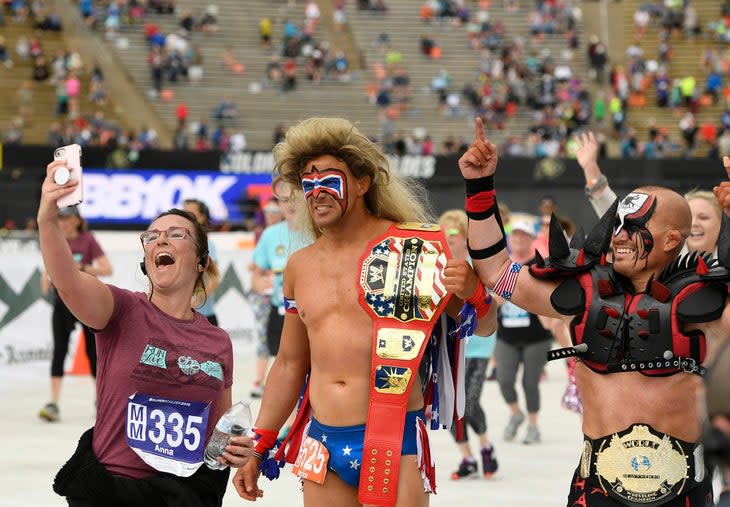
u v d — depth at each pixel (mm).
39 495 11016
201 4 53406
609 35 56312
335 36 53719
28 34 49656
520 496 11250
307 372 6641
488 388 19844
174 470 6145
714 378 2996
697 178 30766
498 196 31453
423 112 49781
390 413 6109
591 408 5738
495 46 53688
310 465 6262
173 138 47125
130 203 33656
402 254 6281
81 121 44562
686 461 5512
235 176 33688
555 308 5805
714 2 57281
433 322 6148
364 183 6395
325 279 6344
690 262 5684
